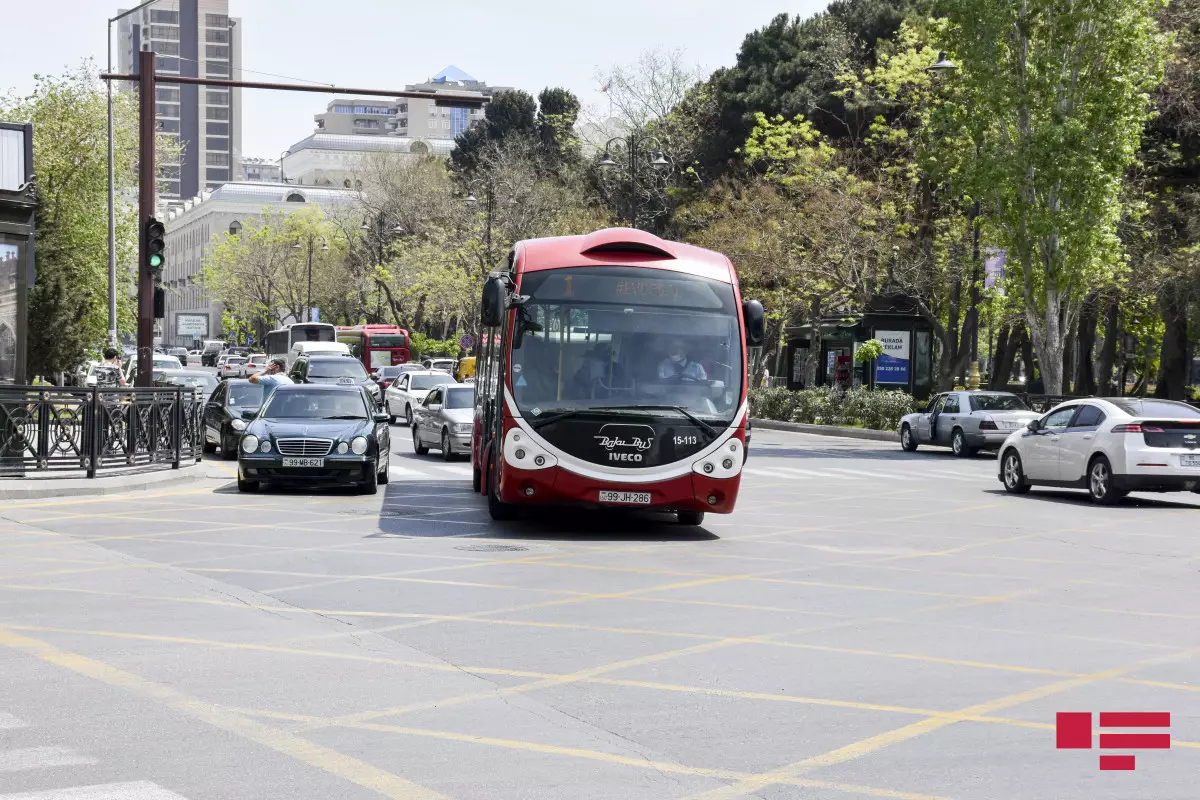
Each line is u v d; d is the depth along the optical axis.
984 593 16.53
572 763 8.59
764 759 8.77
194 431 37.00
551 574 17.64
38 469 29.03
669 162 87.50
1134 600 16.09
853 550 20.86
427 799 7.76
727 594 16.09
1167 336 65.56
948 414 48.56
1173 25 59.22
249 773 8.27
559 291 22.33
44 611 14.34
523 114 147.38
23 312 36.91
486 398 26.12
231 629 13.39
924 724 9.79
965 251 66.75
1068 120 49.12
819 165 76.06
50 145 67.62
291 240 144.50
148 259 34.41
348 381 55.72
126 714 9.82
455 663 11.87
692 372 22.28
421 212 120.06
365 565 18.33
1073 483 30.53
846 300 76.81
